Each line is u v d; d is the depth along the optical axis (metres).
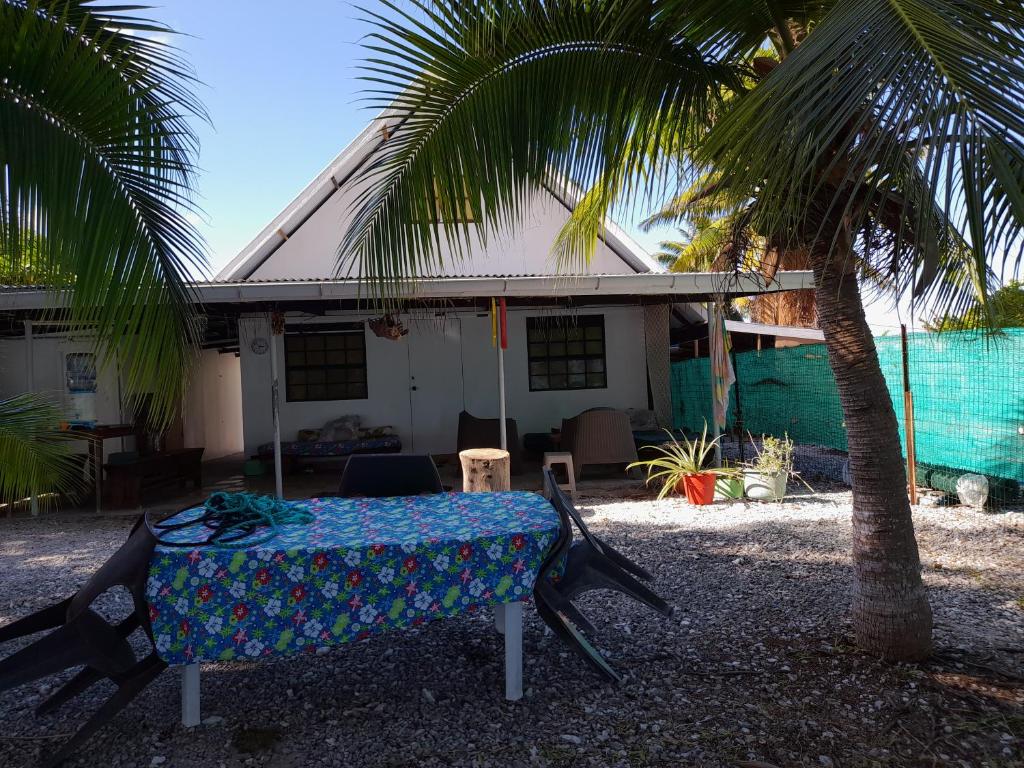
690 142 3.10
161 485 8.12
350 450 9.25
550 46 2.86
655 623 3.64
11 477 4.55
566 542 2.79
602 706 2.77
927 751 2.38
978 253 1.48
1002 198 1.52
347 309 8.10
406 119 2.91
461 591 2.68
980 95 1.47
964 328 3.45
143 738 2.61
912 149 1.60
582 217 3.82
